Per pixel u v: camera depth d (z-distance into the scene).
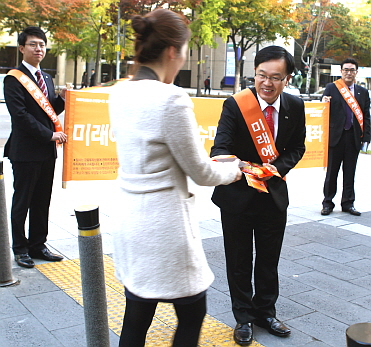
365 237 5.62
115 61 33.31
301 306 3.79
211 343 3.18
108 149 5.13
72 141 4.93
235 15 29.75
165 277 2.01
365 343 1.87
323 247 5.22
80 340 3.15
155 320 3.44
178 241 2.01
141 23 2.03
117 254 2.13
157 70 2.07
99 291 2.44
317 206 7.02
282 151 3.23
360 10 36.38
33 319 3.40
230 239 3.21
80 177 5.04
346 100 6.39
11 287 3.90
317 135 6.45
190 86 51.12
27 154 4.16
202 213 6.30
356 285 4.23
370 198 7.57
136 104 1.96
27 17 22.69
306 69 39.25
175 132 1.91
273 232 3.22
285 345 3.20
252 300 3.44
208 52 49.19
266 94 3.03
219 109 5.79
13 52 37.72
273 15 30.27
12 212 4.31
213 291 4.02
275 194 3.12
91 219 2.38
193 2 26.33
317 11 35.12
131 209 2.03
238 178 2.26
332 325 3.49
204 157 2.01
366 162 11.12
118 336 3.23
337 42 39.38
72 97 4.83
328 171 6.57
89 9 24.50
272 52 2.98
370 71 29.39
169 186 1.99
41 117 4.25
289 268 4.59
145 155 1.96
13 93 4.07
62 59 42.81
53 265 4.41
